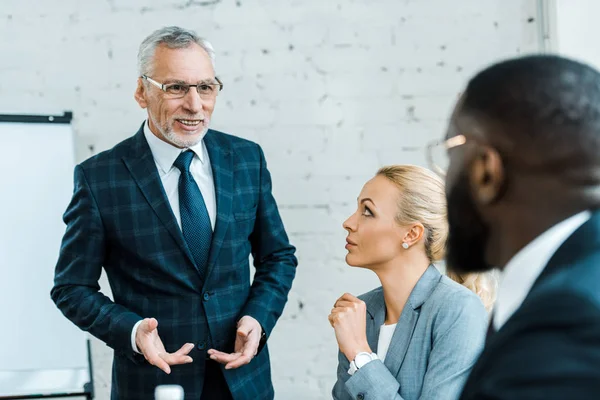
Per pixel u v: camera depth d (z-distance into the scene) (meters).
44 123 2.53
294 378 2.64
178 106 1.81
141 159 1.89
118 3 2.63
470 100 0.68
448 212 0.72
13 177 2.50
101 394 2.60
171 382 1.83
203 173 1.92
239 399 1.84
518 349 0.57
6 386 2.46
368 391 1.43
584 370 0.53
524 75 0.65
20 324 2.48
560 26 2.57
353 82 2.66
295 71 2.65
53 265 2.50
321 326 2.64
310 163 2.65
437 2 2.67
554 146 0.62
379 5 2.66
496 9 2.67
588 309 0.56
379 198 1.53
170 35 1.84
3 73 2.61
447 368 1.42
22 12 2.62
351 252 1.56
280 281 1.98
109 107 2.62
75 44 2.62
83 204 1.87
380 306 1.60
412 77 2.67
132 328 1.76
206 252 1.86
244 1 2.64
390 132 2.66
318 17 2.65
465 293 1.48
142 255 1.84
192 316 1.84
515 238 0.66
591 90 0.63
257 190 2.00
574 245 0.62
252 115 2.64
